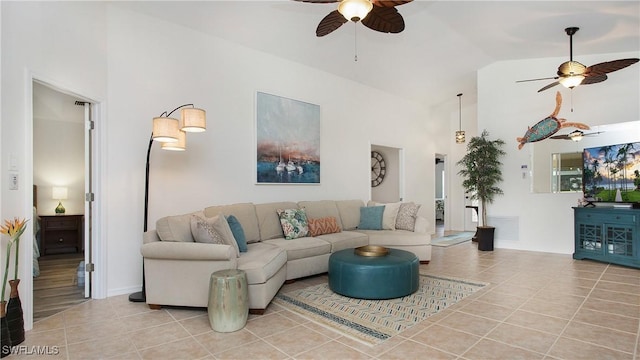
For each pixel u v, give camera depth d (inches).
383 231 207.9
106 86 139.2
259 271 118.3
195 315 118.4
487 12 168.9
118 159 142.3
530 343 96.0
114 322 112.3
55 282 161.0
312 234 185.2
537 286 151.3
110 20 141.0
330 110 232.5
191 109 127.6
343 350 92.6
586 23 172.1
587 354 89.6
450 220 362.0
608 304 127.5
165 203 154.4
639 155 192.4
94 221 137.2
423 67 242.4
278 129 198.8
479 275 170.4
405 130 300.4
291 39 184.5
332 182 232.7
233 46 179.6
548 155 232.2
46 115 228.2
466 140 352.8
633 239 182.5
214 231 125.3
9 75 101.5
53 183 233.1
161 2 143.1
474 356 88.8
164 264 122.1
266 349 93.4
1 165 98.9
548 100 231.9
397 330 105.3
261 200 191.0
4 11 100.0
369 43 201.8
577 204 220.5
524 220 239.9
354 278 135.6
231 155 177.6
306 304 129.6
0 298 96.0
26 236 106.7
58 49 118.4
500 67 247.4
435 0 159.5
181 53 160.4
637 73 203.2
